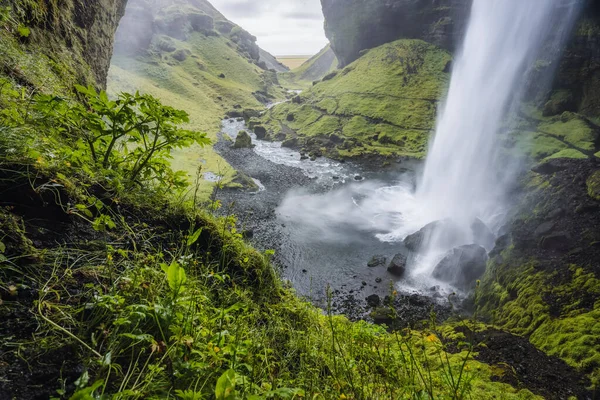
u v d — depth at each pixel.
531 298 11.38
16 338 1.60
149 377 1.57
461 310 13.97
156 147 2.96
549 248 13.38
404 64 58.62
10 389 1.43
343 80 63.81
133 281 2.03
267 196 27.98
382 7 65.75
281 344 2.79
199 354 1.75
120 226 2.63
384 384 2.50
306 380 2.36
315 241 20.91
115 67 61.72
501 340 8.27
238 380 1.58
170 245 2.86
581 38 40.16
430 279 16.66
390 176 34.03
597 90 38.38
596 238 12.61
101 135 2.64
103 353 1.67
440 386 2.63
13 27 4.54
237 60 113.00
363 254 19.55
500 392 4.76
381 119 48.44
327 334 3.36
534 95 43.16
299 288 16.16
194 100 71.56
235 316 2.60
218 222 3.51
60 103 2.50
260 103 85.00
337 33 76.00
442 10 58.69
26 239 2.00
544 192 17.55
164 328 1.83
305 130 52.62
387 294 15.70
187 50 100.50
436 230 19.75
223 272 3.00
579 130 33.84
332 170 35.97
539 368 7.36
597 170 16.58
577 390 6.85
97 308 1.84
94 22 10.33
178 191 3.29
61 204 2.27
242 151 42.69
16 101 2.86
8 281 1.79
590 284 10.75
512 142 35.34
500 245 15.53
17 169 2.21
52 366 1.56
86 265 2.12
